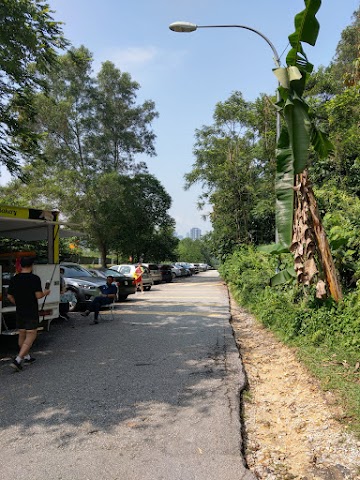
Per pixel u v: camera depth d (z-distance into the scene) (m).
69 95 36.19
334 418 4.64
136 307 14.51
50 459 3.84
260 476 3.69
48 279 8.64
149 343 8.60
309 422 4.72
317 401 5.21
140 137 42.22
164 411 4.93
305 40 7.15
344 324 7.32
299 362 6.86
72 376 6.33
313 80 23.25
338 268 8.88
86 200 34.59
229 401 5.25
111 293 11.37
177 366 6.86
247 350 8.36
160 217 40.09
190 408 5.03
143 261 43.50
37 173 33.84
